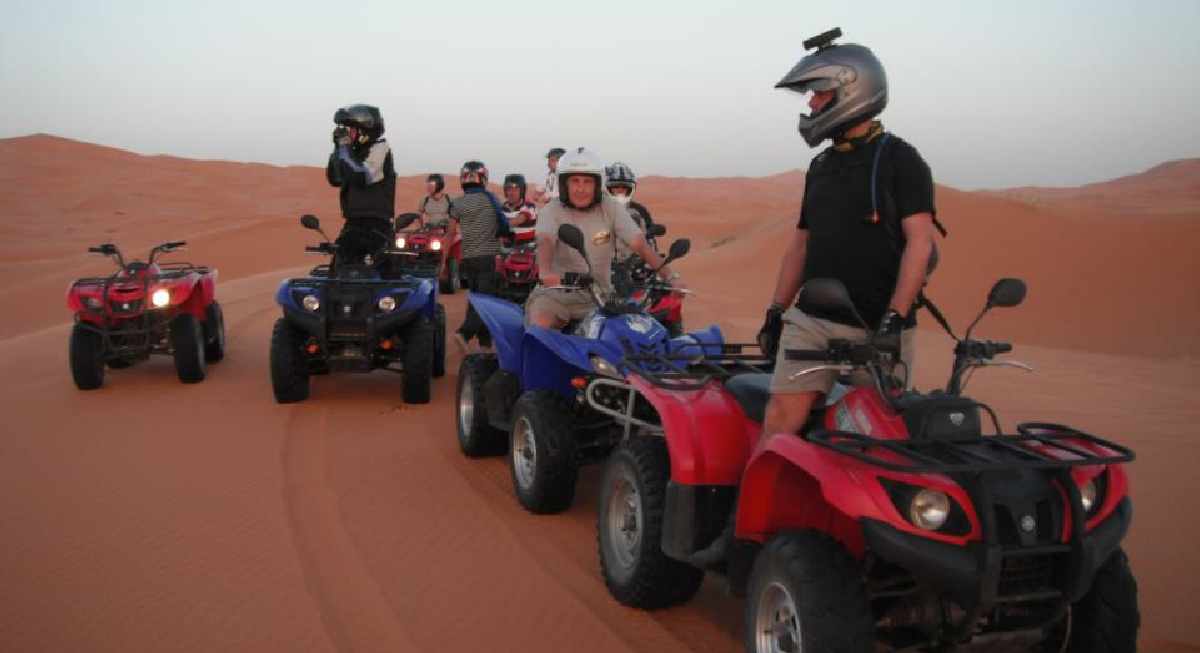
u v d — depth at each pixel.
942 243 29.03
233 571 5.25
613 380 5.52
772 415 3.92
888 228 3.71
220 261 39.38
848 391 3.82
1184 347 19.16
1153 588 4.88
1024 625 3.41
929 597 3.51
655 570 4.52
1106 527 3.34
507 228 11.42
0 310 25.59
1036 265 26.69
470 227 11.11
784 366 3.84
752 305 19.81
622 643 4.40
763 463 3.70
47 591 4.99
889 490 3.25
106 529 5.90
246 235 45.59
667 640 4.45
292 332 9.48
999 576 3.19
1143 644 4.28
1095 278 25.23
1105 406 9.23
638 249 6.50
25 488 6.70
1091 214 31.95
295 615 4.69
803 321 3.87
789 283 4.31
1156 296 23.19
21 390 10.18
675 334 10.12
